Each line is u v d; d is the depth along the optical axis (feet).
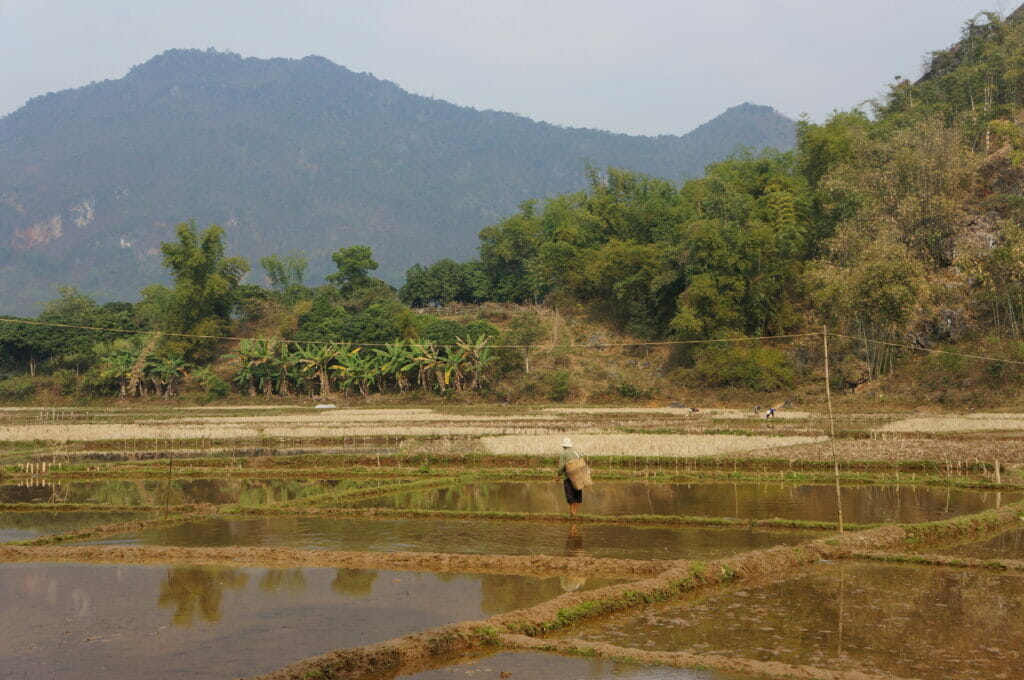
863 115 308.81
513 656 36.24
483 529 68.44
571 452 73.10
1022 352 196.44
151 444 147.95
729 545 60.39
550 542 62.18
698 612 42.93
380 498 87.40
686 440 126.82
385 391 301.22
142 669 34.37
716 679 32.86
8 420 220.64
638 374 269.64
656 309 291.58
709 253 257.55
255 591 47.88
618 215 340.59
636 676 33.24
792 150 329.52
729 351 246.88
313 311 342.85
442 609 43.83
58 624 41.22
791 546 57.77
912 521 68.90
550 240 339.77
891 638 37.93
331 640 38.47
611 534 65.36
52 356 336.29
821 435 136.98
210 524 72.79
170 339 317.01
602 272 303.07
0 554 59.06
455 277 386.73
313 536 65.98
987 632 38.78
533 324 295.07
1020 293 212.64
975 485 88.22
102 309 372.99
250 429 163.12
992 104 296.71
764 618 41.55
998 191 257.34
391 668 34.76
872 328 229.45
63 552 59.06
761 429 152.35
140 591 47.96
